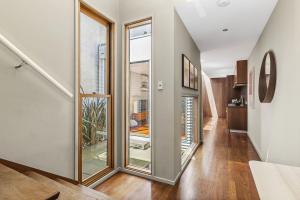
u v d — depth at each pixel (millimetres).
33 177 1383
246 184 2184
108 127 2492
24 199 870
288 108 1871
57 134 1683
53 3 1645
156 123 2299
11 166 1320
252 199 1869
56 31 1670
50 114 1618
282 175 976
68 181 1734
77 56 1878
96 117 2336
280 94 2113
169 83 2205
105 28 2445
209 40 3521
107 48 2469
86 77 2182
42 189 966
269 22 2584
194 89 3555
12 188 965
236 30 3035
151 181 2270
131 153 3076
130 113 2836
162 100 2256
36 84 1503
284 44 1963
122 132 2561
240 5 2268
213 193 1988
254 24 2805
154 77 2307
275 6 2271
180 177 2387
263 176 972
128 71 2621
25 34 1422
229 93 7109
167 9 2213
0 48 1271
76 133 1864
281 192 812
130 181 2268
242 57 4957
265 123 2848
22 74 1402
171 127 2197
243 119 5559
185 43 2854
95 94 2207
